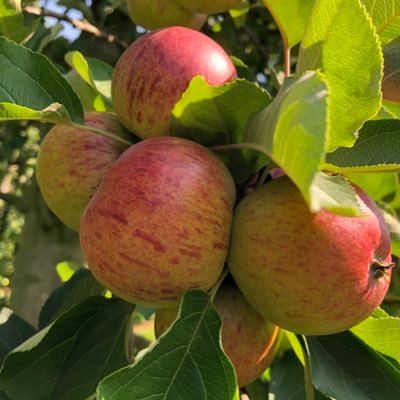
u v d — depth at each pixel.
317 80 0.14
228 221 0.18
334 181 0.16
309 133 0.13
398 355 0.21
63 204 0.22
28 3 0.34
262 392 0.31
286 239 0.17
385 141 0.19
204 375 0.17
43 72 0.21
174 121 0.20
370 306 0.18
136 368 0.17
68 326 0.22
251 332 0.20
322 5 0.18
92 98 0.28
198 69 0.20
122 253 0.17
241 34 0.48
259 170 0.20
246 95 0.18
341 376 0.20
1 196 0.49
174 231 0.17
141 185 0.17
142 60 0.20
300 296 0.17
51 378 0.22
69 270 0.39
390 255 0.18
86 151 0.21
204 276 0.18
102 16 0.41
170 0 0.27
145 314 0.36
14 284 0.43
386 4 0.21
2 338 0.25
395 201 0.29
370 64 0.17
